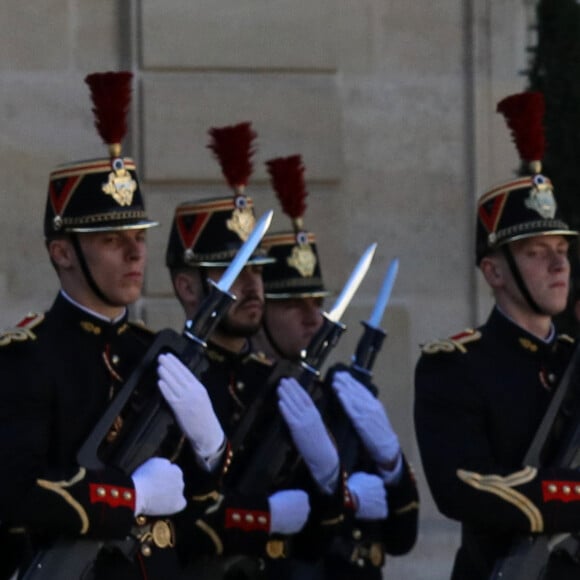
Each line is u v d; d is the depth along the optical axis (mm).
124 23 33219
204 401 22734
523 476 23500
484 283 34344
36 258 32812
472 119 34438
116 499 21891
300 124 33719
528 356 24438
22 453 21688
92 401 22391
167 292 32969
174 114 33125
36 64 32938
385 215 34125
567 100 30453
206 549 24797
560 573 24141
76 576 21828
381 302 28359
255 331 25875
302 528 26312
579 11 30875
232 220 26406
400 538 28062
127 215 22594
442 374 24141
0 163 32750
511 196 24406
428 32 34375
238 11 33500
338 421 27625
